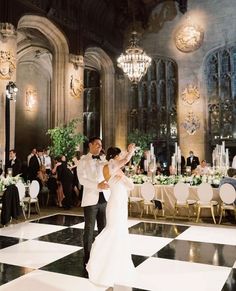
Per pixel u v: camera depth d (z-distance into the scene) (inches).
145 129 874.8
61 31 649.0
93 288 166.2
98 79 935.0
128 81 893.8
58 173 450.9
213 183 389.7
